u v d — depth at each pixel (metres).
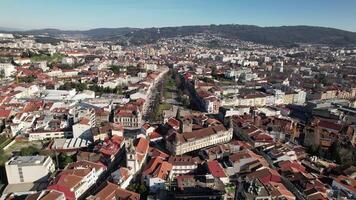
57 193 159.50
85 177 183.88
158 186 185.12
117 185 177.75
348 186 187.75
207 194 169.62
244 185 144.50
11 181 191.88
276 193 162.12
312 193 176.12
